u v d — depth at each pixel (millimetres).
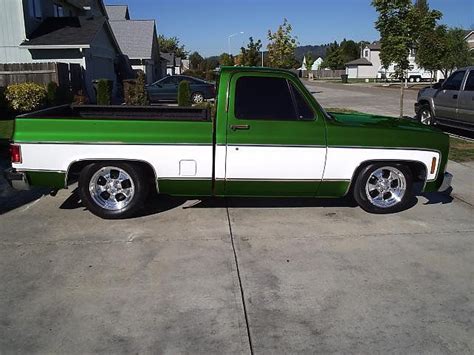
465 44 43562
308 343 3238
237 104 5332
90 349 3146
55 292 3879
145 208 5984
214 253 4652
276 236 5121
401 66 13883
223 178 5445
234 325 3441
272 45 31125
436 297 3879
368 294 3910
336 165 5555
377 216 5832
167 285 4012
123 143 5262
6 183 7184
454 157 9445
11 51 19719
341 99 28141
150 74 37250
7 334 3301
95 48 22016
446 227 5496
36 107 15219
